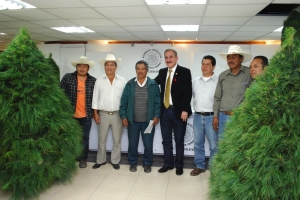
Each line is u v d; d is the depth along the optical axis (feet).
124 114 9.73
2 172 7.26
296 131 4.45
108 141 11.47
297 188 4.37
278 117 4.61
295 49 4.86
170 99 9.52
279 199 4.56
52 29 18.04
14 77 7.16
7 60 7.34
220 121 8.66
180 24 15.24
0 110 6.98
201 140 9.59
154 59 24.23
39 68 7.63
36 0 10.46
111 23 15.24
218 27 16.14
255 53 22.97
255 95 5.02
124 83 10.25
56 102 7.98
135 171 10.07
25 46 7.54
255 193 4.67
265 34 18.93
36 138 7.48
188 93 9.25
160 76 9.82
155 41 23.94
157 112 9.57
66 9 11.94
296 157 4.39
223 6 10.92
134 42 24.38
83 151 10.23
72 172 9.05
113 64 9.78
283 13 12.26
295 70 4.68
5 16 13.75
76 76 9.97
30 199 7.54
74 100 9.84
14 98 7.13
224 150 5.68
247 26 15.65
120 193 8.24
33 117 7.23
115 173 9.87
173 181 9.18
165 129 9.77
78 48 25.31
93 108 10.02
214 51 23.40
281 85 4.68
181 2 10.59
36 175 7.41
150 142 9.89
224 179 5.17
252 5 10.70
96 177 9.47
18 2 11.14
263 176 4.58
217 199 5.57
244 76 8.27
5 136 7.09
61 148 7.96
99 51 25.11
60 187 8.58
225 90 8.57
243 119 5.07
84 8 11.66
